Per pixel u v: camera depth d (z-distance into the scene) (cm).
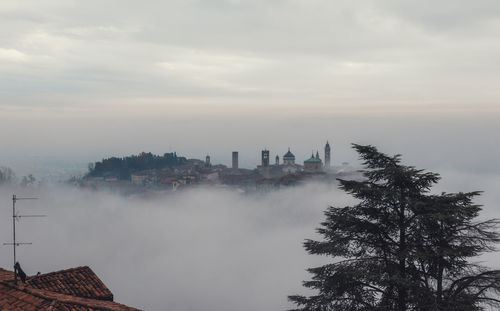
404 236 2081
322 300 2095
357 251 2119
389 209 2162
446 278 2045
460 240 1980
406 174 2041
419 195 2122
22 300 1923
